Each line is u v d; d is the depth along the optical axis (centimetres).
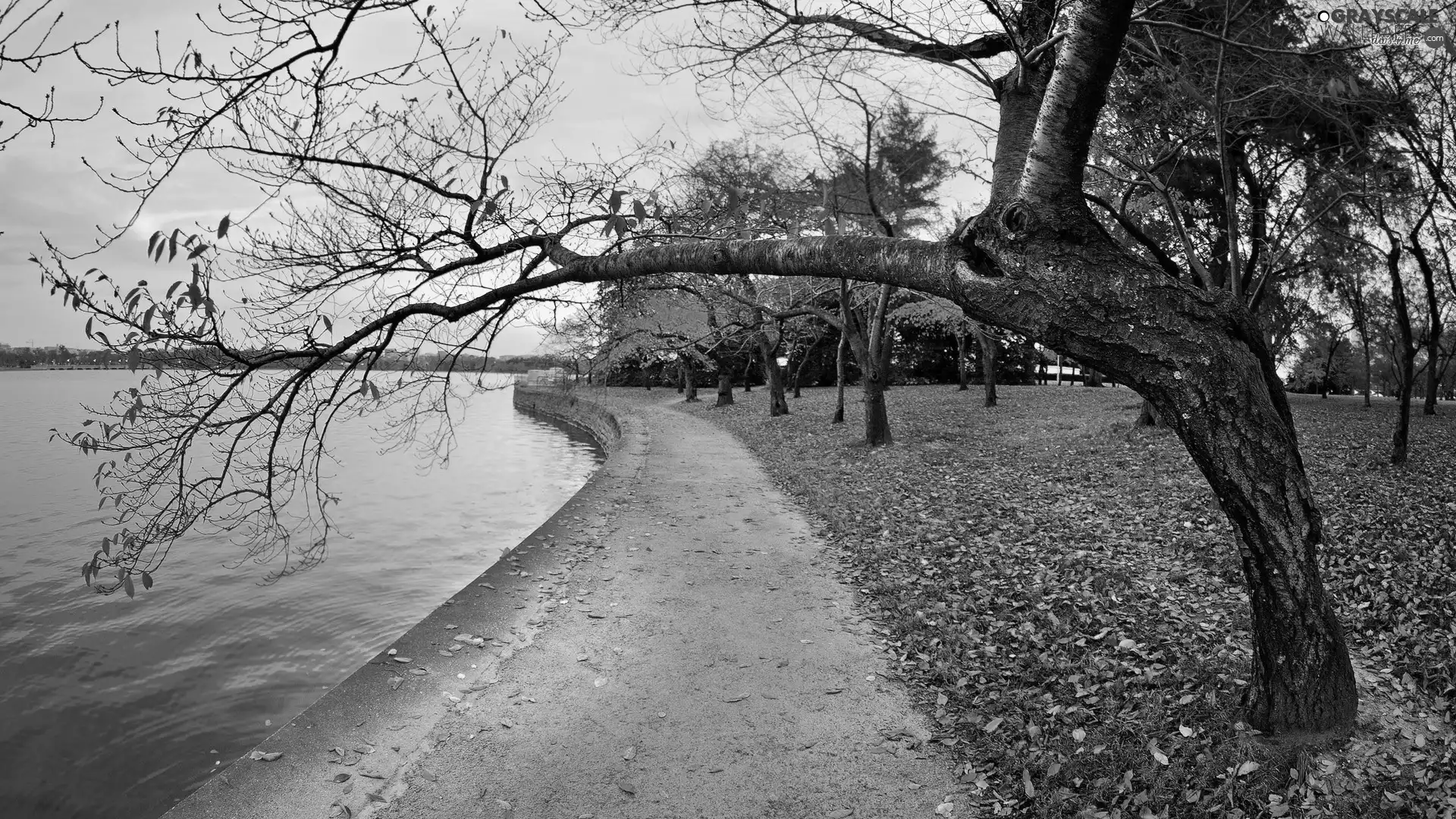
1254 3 820
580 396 4628
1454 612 560
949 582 740
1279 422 332
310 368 430
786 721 487
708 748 456
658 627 657
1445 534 749
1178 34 841
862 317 2211
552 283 431
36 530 1627
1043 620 620
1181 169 1313
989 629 616
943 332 4019
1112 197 1202
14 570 1312
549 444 3447
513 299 475
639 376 5697
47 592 1193
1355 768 360
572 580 790
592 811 396
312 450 464
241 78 339
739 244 381
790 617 680
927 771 426
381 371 478
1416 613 566
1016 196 319
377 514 1836
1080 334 316
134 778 662
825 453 1753
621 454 1859
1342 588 638
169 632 1020
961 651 573
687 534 1008
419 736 471
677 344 1588
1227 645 530
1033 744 434
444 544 1540
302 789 409
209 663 916
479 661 580
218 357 393
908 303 2081
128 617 1080
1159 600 648
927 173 1396
